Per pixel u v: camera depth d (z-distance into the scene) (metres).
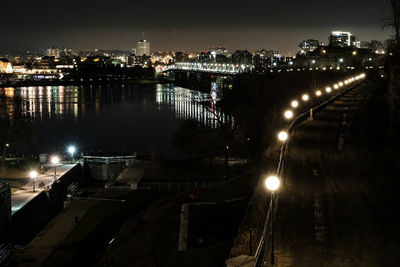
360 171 33.09
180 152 96.94
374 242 20.88
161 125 140.25
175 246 32.66
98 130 131.75
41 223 55.28
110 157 82.44
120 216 51.69
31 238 51.88
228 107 98.88
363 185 29.52
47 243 44.97
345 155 38.31
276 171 29.97
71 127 137.25
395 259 19.22
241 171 70.25
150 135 122.94
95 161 80.56
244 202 38.88
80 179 75.38
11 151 101.19
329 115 62.97
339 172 32.91
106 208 54.97
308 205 25.88
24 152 99.94
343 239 21.27
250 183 46.28
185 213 38.53
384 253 19.78
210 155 75.12
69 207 56.03
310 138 46.03
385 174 32.16
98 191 64.56
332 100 80.19
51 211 59.00
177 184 64.62
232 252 21.80
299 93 88.88
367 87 117.50
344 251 20.06
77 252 42.72
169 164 78.06
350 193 27.89
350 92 101.50
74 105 199.88
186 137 79.94
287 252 20.17
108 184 66.12
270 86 94.44
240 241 22.86
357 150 40.28
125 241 39.22
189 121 81.75
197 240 32.34
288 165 35.16
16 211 48.62
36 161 76.75
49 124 143.25
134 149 103.88
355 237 21.45
